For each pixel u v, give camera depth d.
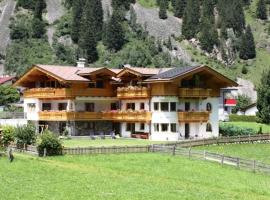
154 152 67.31
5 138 65.31
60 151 62.53
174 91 86.38
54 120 91.25
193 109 89.50
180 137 86.50
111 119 91.31
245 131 95.62
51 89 92.25
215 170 53.09
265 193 41.53
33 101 97.12
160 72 91.00
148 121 87.06
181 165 55.75
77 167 52.97
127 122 91.38
